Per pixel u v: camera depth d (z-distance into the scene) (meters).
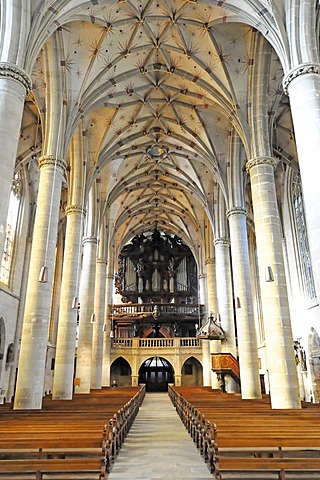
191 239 34.56
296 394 11.71
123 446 8.98
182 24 15.30
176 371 31.98
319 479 5.96
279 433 5.80
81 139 19.45
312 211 8.82
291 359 12.11
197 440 8.91
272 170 14.82
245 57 15.72
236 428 6.18
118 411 8.90
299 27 10.27
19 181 23.19
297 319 23.05
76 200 19.11
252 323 17.20
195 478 6.12
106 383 29.59
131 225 35.75
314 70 9.78
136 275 38.12
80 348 20.69
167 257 38.66
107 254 28.28
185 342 33.12
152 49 16.73
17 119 9.59
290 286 24.27
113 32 15.32
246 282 17.91
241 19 13.28
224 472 6.32
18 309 22.53
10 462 4.98
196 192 26.75
